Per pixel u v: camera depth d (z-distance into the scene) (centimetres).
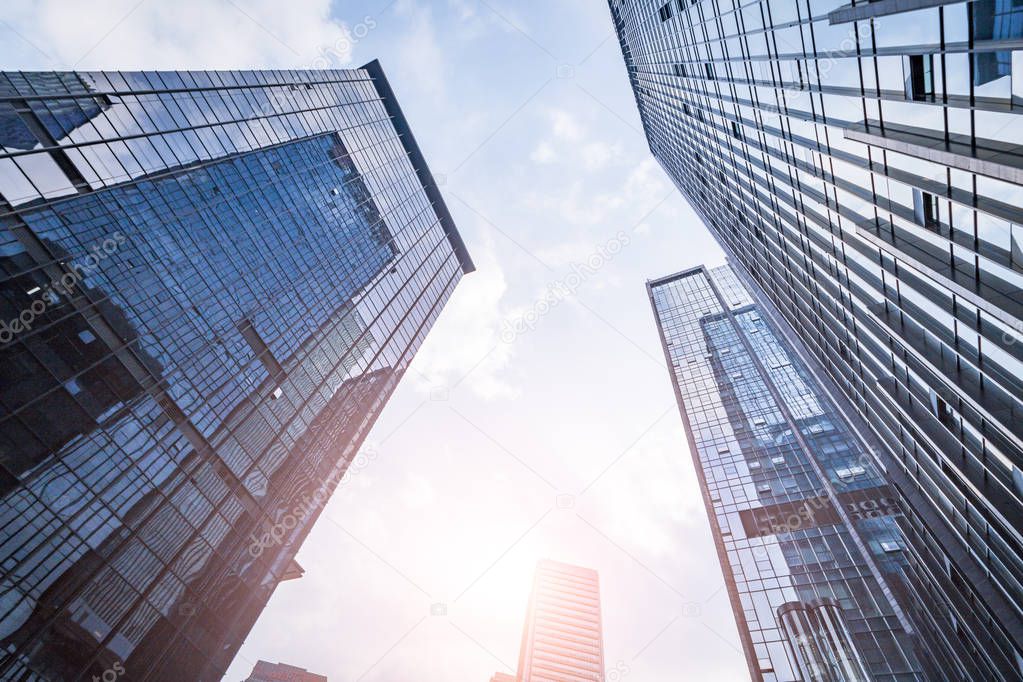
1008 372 1457
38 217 2609
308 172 5544
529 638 14225
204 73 4347
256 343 3997
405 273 7262
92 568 2417
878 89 1719
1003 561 1911
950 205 1482
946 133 1398
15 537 2136
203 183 3975
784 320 4378
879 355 2439
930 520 2533
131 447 2755
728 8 3234
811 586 4606
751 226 4303
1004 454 1567
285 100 5500
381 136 7675
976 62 1251
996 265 1318
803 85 2369
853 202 2136
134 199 3284
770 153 3125
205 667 2903
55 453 2367
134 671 2514
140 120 3531
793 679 3947
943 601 3344
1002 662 2562
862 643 3916
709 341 9350
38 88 2850
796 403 7131
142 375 2939
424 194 8825
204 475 3212
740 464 6450
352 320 5531
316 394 4638
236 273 4009
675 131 6800
